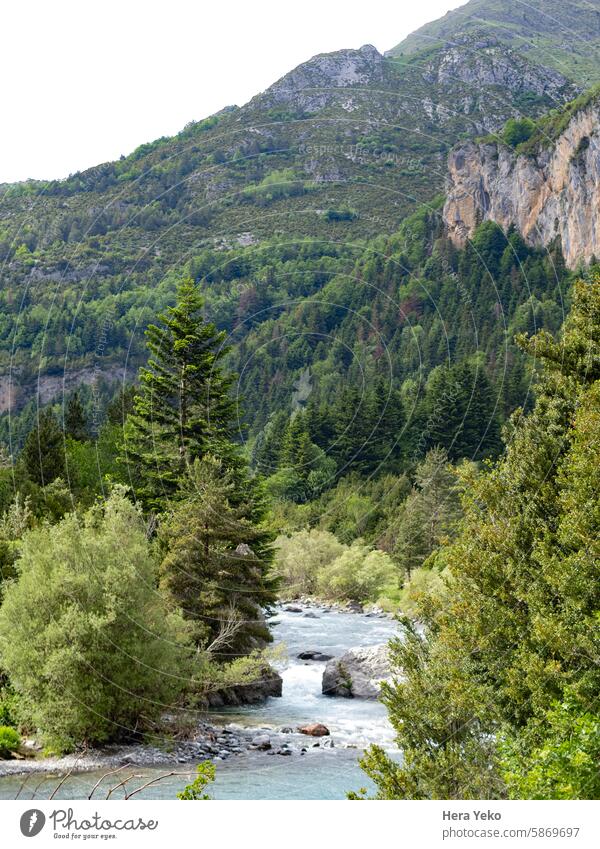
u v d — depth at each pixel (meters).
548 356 24.19
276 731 29.44
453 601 20.53
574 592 17.25
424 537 69.12
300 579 71.44
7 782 22.34
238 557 34.81
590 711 14.70
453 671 17.47
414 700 17.64
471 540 21.14
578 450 19.55
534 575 18.97
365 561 68.88
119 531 31.08
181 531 35.12
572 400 22.47
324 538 72.88
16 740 26.02
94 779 22.88
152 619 28.22
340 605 66.44
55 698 25.83
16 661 26.83
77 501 52.44
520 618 18.61
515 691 16.66
